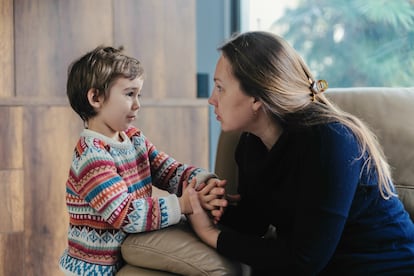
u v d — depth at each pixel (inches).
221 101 52.5
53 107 89.4
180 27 101.9
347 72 109.3
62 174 90.7
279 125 53.1
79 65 55.5
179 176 60.2
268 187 54.0
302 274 48.1
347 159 47.2
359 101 66.0
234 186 67.0
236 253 50.4
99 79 53.9
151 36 98.7
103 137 54.2
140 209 51.3
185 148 103.0
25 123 87.0
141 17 97.5
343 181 46.9
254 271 54.7
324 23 113.3
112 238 53.2
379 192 50.2
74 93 55.6
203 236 52.6
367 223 49.8
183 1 102.0
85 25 91.9
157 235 51.8
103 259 53.1
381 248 49.9
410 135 63.5
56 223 90.3
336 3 111.0
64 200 90.9
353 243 49.9
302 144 49.5
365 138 49.6
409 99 65.6
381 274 48.9
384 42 102.0
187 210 53.7
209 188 55.4
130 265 53.0
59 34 89.6
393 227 50.5
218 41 122.9
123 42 95.7
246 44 51.6
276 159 52.0
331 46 112.3
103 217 51.2
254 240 50.4
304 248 47.5
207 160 105.8
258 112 52.5
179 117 102.1
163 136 100.3
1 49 84.9
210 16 121.3
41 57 88.2
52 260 90.1
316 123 49.1
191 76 103.8
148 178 58.5
